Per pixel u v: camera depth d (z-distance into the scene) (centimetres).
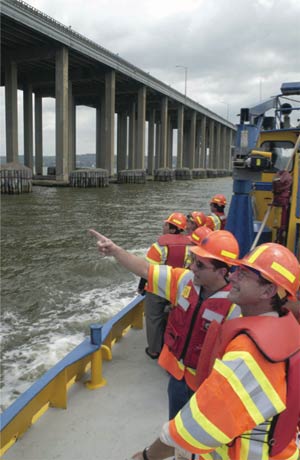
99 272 1245
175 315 243
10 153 5066
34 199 3706
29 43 4712
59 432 313
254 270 156
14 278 1179
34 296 1005
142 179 6356
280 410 143
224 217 741
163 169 7275
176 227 419
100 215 2720
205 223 634
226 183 7212
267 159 500
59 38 4441
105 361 431
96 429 317
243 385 142
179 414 151
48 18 4244
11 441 296
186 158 10869
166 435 155
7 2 3734
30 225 2283
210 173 9869
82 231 2094
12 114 5041
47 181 4997
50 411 340
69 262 1376
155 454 185
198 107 8888
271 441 150
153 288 246
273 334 147
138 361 431
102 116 7062
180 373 244
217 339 170
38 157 7031
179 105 8062
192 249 227
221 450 160
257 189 600
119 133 8544
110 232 2075
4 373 621
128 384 383
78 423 324
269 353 142
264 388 142
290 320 154
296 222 491
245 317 159
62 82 4659
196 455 172
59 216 2656
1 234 1991
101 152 7350
